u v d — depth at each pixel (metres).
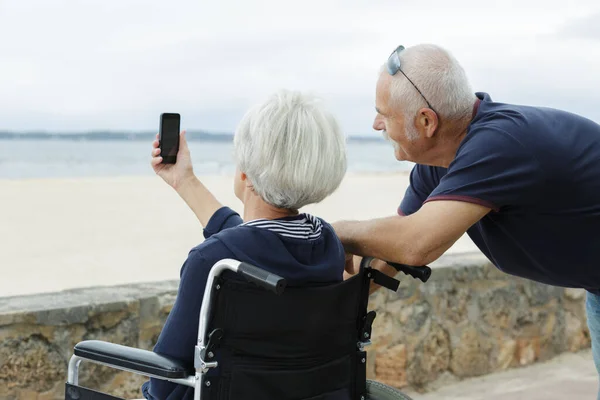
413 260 1.79
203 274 1.45
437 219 1.78
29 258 9.85
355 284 1.64
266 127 1.49
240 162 1.53
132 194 18.28
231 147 1.58
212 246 1.46
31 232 12.09
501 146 1.82
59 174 30.09
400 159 2.06
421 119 1.92
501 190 1.81
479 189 1.80
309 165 1.49
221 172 34.81
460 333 4.21
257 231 1.50
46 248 10.66
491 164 1.81
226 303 1.43
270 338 1.50
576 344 4.74
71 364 1.61
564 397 4.03
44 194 17.86
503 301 4.36
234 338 1.46
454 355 4.21
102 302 3.17
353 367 1.71
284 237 1.51
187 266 1.47
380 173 34.31
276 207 1.56
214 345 1.42
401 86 1.92
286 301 1.48
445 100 1.89
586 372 4.43
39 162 34.09
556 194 1.87
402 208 2.44
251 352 1.48
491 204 1.81
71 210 15.01
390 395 1.74
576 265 1.99
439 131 1.94
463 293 4.20
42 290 7.88
